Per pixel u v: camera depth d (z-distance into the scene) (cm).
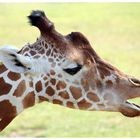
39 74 959
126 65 2672
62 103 981
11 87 957
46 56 962
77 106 982
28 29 3356
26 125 1978
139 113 988
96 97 978
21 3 3931
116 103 983
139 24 3541
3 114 967
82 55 969
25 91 961
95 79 977
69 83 968
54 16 3756
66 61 957
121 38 3222
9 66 952
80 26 3512
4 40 3102
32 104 973
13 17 3634
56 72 959
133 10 3922
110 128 1962
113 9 3984
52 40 966
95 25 3534
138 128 1958
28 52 964
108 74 983
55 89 967
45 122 2020
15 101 962
